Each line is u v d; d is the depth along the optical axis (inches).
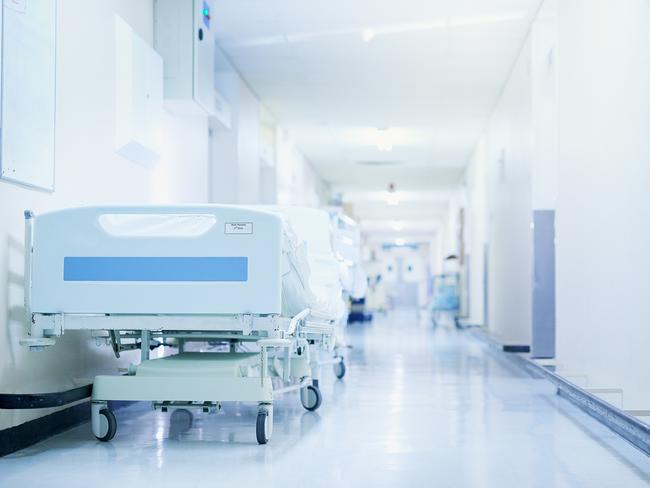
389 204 833.5
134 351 188.9
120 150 172.9
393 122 434.0
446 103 386.9
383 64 318.0
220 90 327.0
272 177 426.3
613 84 150.6
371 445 129.0
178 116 225.0
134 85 174.9
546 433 140.9
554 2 230.4
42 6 131.7
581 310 179.9
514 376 240.8
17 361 126.6
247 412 169.9
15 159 121.6
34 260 125.0
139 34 191.9
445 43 289.4
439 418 158.2
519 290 297.3
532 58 260.5
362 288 256.1
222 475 106.7
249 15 259.4
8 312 123.4
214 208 123.2
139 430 144.9
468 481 103.4
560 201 207.8
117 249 124.3
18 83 122.6
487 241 423.2
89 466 112.6
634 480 104.8
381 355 323.6
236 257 122.8
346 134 467.8
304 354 170.4
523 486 101.0
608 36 154.9
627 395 138.5
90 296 124.3
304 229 184.2
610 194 152.9
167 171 213.5
